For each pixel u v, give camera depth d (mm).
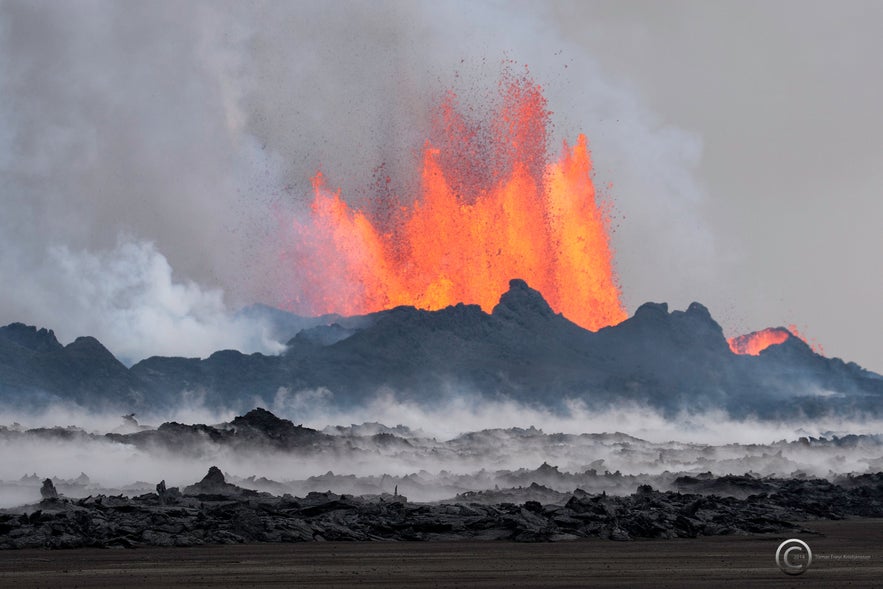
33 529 139125
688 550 132625
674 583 98562
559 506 170250
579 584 98125
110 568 112438
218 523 149125
